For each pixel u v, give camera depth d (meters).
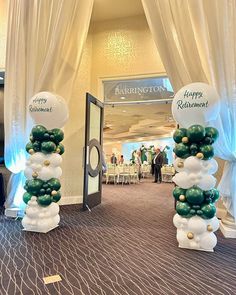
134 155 17.80
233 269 2.47
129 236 3.44
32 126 3.98
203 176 2.88
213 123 3.15
